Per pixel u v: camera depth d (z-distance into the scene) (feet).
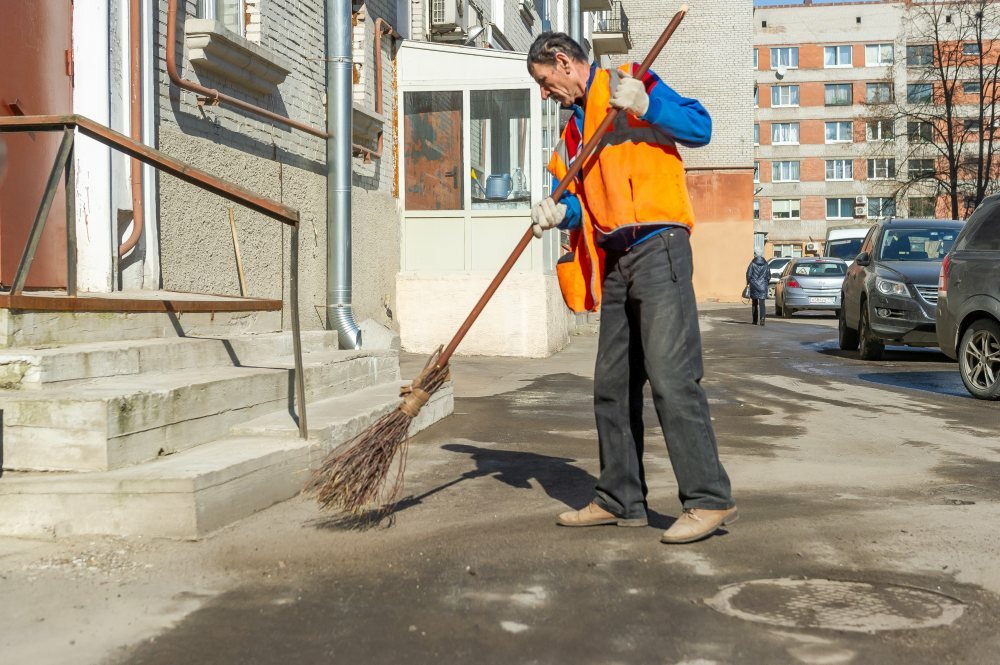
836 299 90.99
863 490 16.74
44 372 14.74
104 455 13.52
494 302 44.91
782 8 274.57
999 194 32.55
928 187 184.34
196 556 12.42
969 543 13.25
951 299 32.86
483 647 9.49
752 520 14.49
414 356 42.93
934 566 12.21
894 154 259.19
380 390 23.43
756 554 12.69
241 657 9.21
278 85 32.09
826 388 34.09
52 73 21.54
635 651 9.39
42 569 11.83
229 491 13.89
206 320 22.07
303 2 34.01
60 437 13.60
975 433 23.65
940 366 43.06
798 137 276.21
